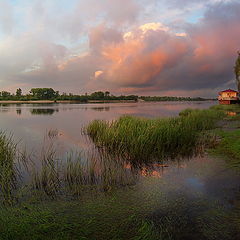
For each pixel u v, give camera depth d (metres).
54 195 5.34
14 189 5.76
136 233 3.73
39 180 6.11
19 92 131.38
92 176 6.52
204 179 6.26
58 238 3.53
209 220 4.09
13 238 3.53
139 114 35.25
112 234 3.69
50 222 4.09
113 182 6.09
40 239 3.52
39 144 12.01
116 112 40.84
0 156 7.75
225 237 3.60
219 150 9.54
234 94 48.66
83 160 8.68
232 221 4.02
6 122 23.42
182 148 9.84
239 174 6.53
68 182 6.16
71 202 4.97
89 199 5.11
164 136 10.10
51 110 47.28
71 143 12.30
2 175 6.16
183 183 6.01
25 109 51.22
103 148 10.80
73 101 135.88
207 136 12.39
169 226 3.94
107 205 4.79
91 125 16.14
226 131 14.36
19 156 9.30
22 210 4.58
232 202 4.77
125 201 4.96
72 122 23.39
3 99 125.44
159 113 37.66
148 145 9.28
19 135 15.06
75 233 3.72
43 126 20.00
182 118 16.55
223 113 25.50
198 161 8.14
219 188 5.57
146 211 4.49
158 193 5.36
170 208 4.59
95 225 3.98
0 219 4.13
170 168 7.45
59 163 8.23
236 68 35.44
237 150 8.86
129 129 10.82
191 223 4.02
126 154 9.09
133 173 6.96
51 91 136.62
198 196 5.12
